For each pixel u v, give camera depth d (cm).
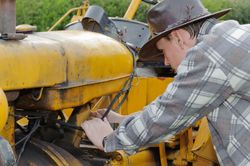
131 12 477
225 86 234
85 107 302
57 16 1166
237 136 240
